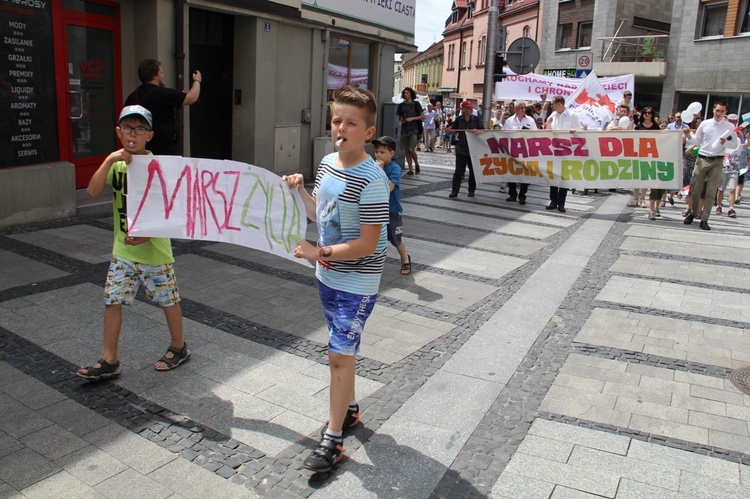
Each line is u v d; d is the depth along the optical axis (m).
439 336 5.16
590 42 32.31
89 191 3.71
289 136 12.41
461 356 4.78
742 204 14.20
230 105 11.65
